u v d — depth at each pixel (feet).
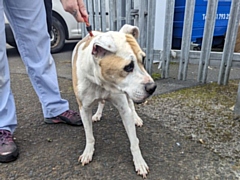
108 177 4.96
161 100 8.38
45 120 7.08
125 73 4.38
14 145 5.62
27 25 5.96
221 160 5.32
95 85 4.96
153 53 10.91
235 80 10.19
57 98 6.88
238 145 5.79
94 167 5.26
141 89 4.30
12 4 5.71
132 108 6.61
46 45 6.50
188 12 9.43
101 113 7.28
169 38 10.11
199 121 6.92
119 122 7.08
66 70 12.40
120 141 6.17
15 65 13.82
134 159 5.20
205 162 5.28
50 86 6.69
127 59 4.31
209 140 6.04
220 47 15.67
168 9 9.82
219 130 6.43
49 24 6.98
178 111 7.55
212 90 9.14
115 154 5.67
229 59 9.14
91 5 12.42
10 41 15.42
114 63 4.35
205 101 8.18
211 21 9.08
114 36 4.47
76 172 5.13
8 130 5.89
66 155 5.67
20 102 8.53
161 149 5.76
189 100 8.30
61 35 16.87
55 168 5.25
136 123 6.77
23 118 7.39
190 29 9.53
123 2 11.72
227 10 14.38
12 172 5.16
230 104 7.89
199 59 9.91
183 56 10.06
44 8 6.29
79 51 5.29
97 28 12.66
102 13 12.16
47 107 6.82
